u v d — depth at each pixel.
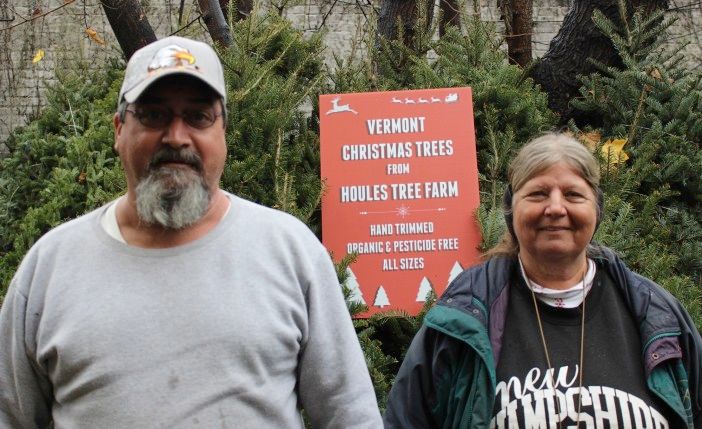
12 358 1.93
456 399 2.21
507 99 4.25
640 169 4.09
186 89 1.95
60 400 1.89
